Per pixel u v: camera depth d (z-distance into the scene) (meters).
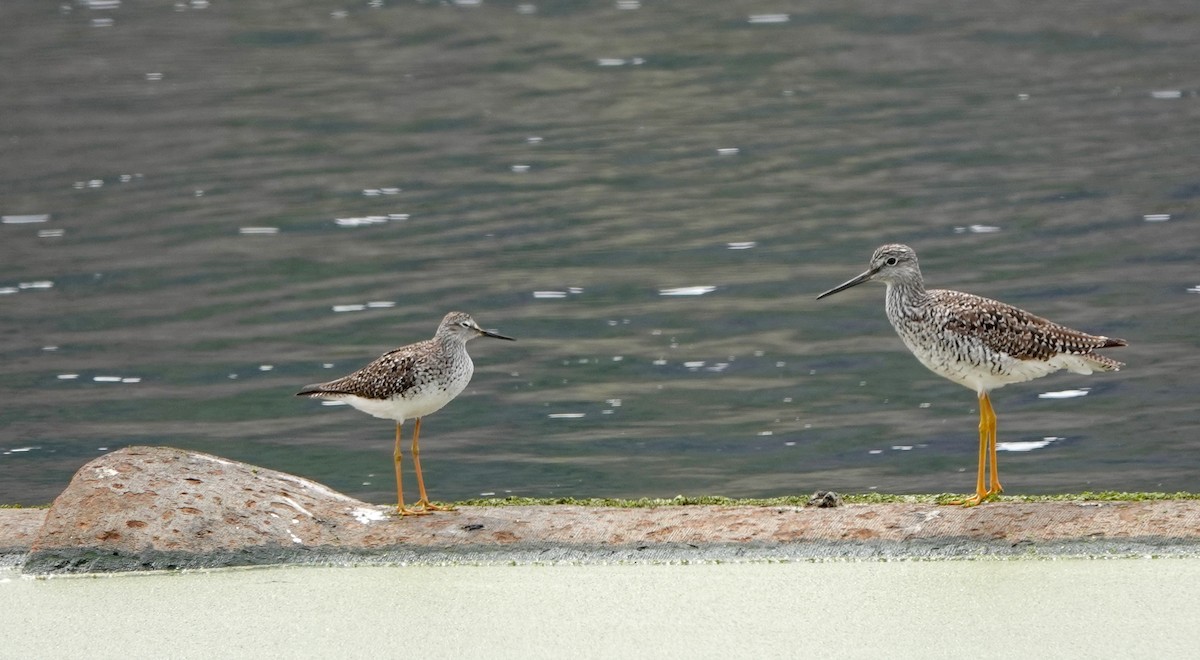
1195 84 30.78
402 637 9.61
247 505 11.34
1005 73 32.69
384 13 41.09
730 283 20.52
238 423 16.00
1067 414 15.55
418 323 19.02
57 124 30.58
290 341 18.50
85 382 17.27
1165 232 21.58
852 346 18.14
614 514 11.42
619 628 9.64
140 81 34.22
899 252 12.04
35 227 23.69
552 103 31.56
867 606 9.85
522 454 14.98
